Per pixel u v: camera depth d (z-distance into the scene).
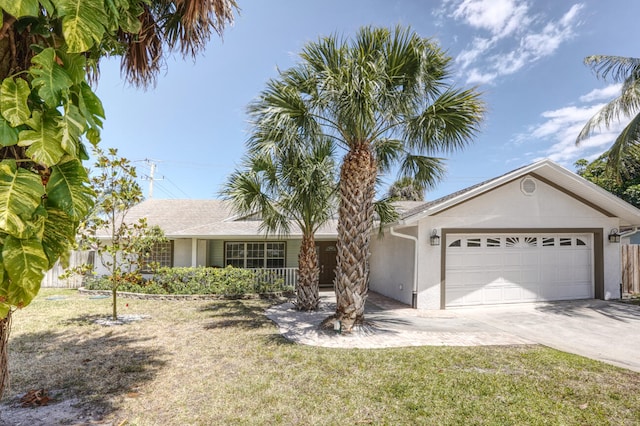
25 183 1.73
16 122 1.68
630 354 5.99
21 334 6.94
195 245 13.37
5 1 1.53
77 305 10.07
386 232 12.25
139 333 7.09
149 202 17.61
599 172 20.59
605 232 11.14
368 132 7.00
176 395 4.22
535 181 10.69
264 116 7.09
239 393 4.29
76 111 1.86
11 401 4.01
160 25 3.68
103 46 2.66
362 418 3.72
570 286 11.02
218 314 9.11
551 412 3.86
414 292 10.01
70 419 3.60
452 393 4.30
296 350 5.98
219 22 3.60
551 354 5.84
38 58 1.72
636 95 10.54
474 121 6.75
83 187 2.02
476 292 10.28
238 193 8.67
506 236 10.61
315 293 9.82
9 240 1.74
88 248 8.00
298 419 3.70
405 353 5.84
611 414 3.81
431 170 8.50
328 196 8.93
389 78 6.61
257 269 12.51
